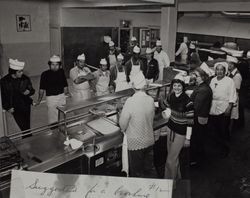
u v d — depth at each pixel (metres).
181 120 2.51
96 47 7.87
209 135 3.79
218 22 7.30
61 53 7.25
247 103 5.50
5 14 6.61
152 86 2.92
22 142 2.17
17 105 3.17
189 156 3.24
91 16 7.52
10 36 6.81
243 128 4.56
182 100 2.46
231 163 3.41
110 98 2.53
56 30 7.21
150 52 5.05
